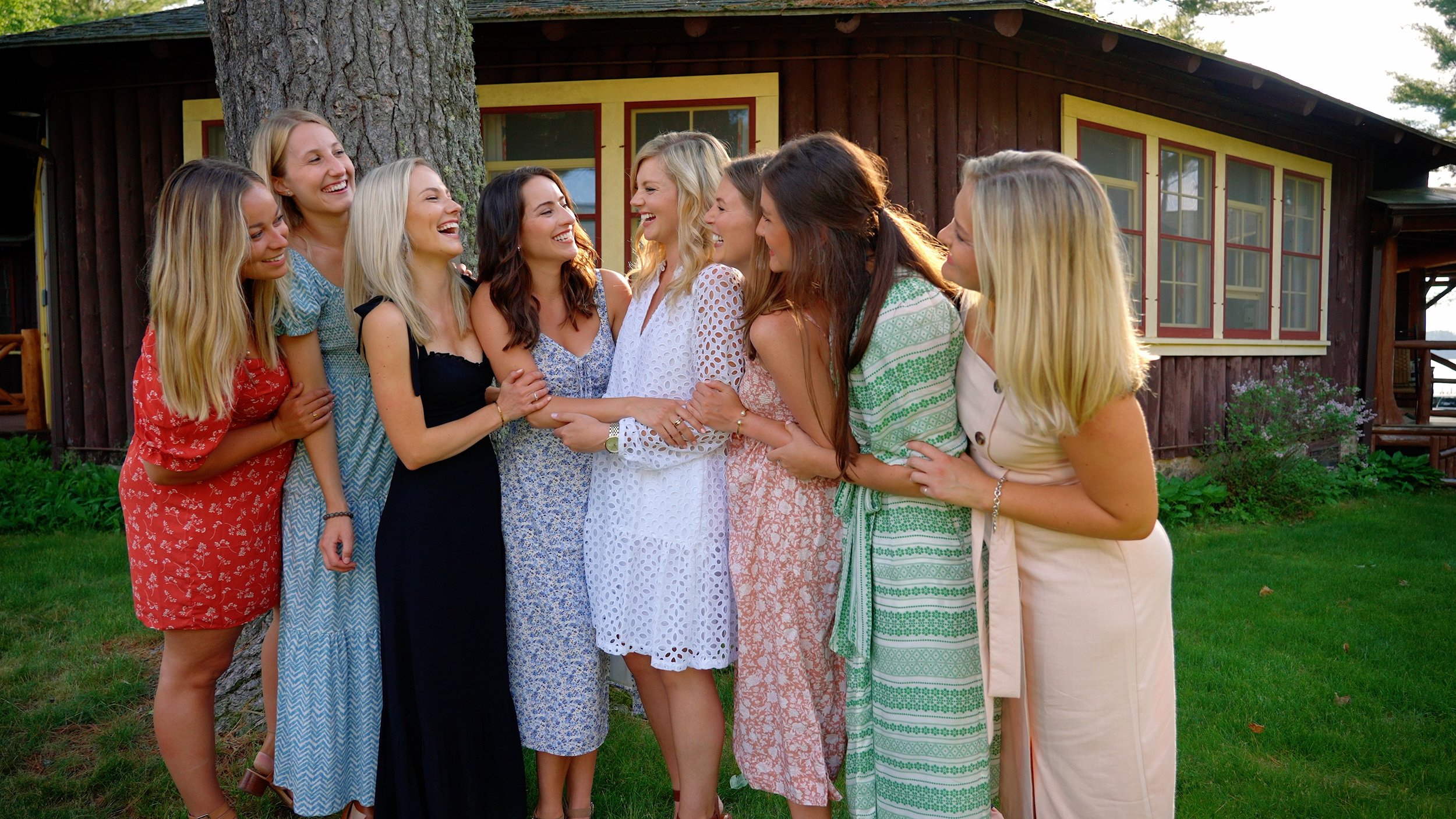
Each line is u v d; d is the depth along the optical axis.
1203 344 8.34
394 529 2.14
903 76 6.43
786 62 6.43
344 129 2.99
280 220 2.04
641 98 6.49
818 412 1.89
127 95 7.01
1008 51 6.77
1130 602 1.68
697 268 2.17
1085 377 1.48
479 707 2.17
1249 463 7.68
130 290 7.12
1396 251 10.19
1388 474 9.06
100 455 7.31
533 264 2.26
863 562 1.84
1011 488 1.68
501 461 2.29
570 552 2.27
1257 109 8.72
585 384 2.34
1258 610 4.55
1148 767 1.70
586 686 2.28
